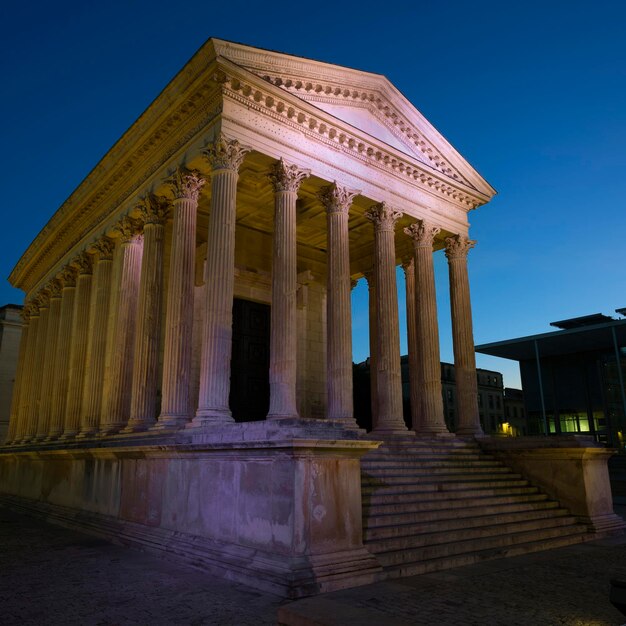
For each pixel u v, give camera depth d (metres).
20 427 36.41
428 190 28.25
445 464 22.17
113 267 27.89
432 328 26.66
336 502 13.09
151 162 24.52
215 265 19.28
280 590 11.48
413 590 11.99
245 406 30.12
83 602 11.28
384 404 24.28
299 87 23.39
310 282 34.44
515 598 11.38
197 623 9.95
